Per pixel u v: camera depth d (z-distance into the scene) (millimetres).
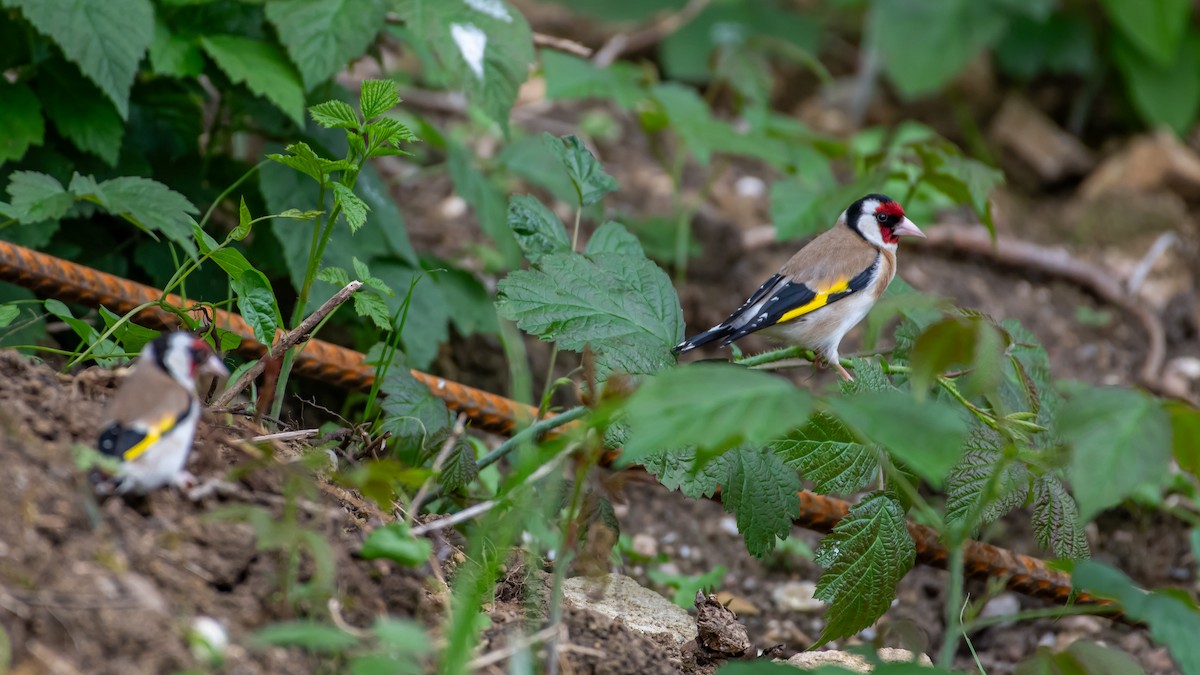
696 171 17688
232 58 10039
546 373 12898
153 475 5801
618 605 8086
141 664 5156
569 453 6859
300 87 10188
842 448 7750
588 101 19219
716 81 16016
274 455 6848
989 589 8281
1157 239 17156
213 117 11734
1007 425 7680
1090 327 15398
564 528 7445
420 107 16562
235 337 7730
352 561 6285
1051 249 16969
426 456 8039
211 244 7551
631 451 5203
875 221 10312
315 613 5852
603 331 7871
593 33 20484
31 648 5055
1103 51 20109
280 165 10586
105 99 10125
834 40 21359
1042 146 18859
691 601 10070
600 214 14133
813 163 13953
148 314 8875
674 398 5320
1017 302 15609
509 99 10219
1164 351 15133
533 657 6379
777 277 9961
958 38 18969
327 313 7625
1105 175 18547
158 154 10805
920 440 5309
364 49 10086
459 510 8664
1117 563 11828
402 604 6312
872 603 7859
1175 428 5812
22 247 9117
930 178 10984
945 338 5887
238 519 5980
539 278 8016
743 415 5215
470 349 12523
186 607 5523
